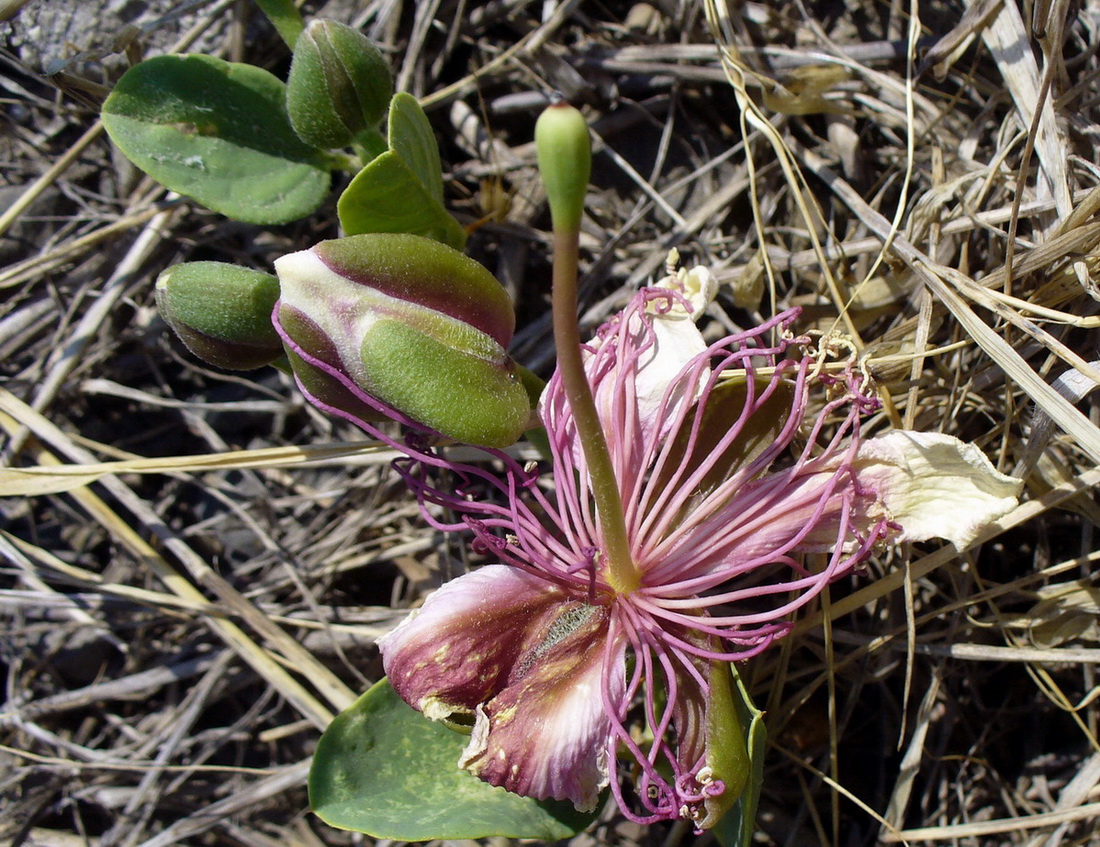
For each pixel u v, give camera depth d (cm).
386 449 15
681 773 11
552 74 18
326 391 12
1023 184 14
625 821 16
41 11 17
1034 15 14
